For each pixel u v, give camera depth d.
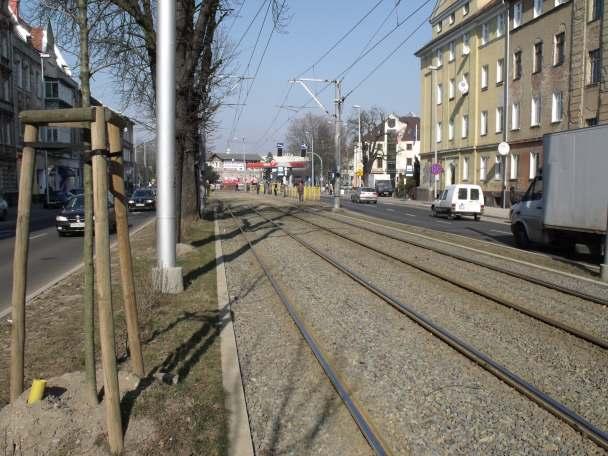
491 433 4.42
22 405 4.00
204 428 4.26
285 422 4.65
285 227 23.39
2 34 46.25
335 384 5.34
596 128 13.50
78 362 5.58
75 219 20.69
